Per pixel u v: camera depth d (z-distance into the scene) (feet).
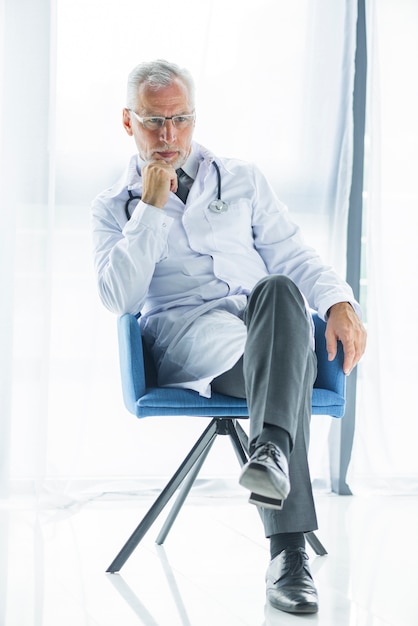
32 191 9.00
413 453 9.93
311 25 9.66
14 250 8.98
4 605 5.73
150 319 7.16
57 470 9.16
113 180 9.34
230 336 6.41
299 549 5.67
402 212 9.93
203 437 6.79
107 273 6.89
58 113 9.25
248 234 7.48
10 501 9.02
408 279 9.93
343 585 6.27
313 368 5.90
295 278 7.36
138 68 7.27
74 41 9.26
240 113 9.55
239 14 9.54
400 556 7.14
